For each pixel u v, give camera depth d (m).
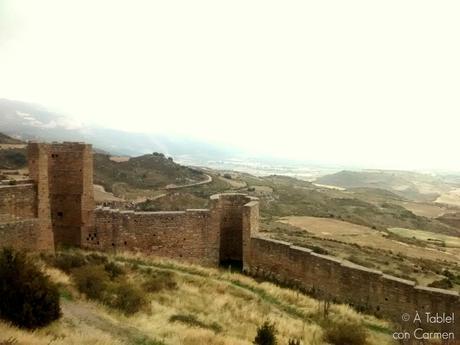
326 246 57.28
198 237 31.61
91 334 15.08
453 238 99.00
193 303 22.98
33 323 14.92
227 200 34.44
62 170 29.00
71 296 19.52
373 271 25.22
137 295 20.86
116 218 29.59
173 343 16.20
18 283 15.27
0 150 94.06
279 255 29.73
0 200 24.17
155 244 30.42
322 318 23.39
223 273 30.06
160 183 122.88
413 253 69.06
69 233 29.27
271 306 25.25
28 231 24.44
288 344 18.03
